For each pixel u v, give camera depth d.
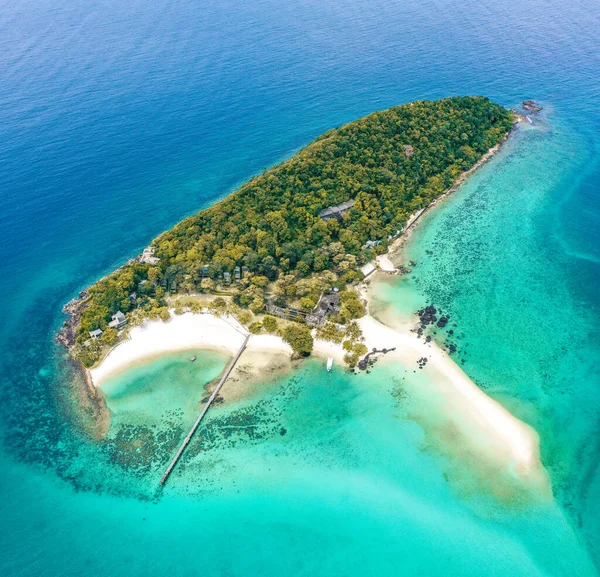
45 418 96.19
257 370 100.00
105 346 107.75
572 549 69.44
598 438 82.88
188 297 119.19
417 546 71.44
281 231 129.25
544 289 115.81
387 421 88.19
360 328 106.69
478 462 80.44
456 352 100.12
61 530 77.56
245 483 81.06
